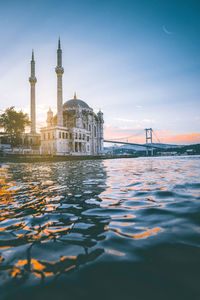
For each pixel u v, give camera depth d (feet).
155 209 14.80
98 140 368.07
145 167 68.64
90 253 8.50
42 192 23.65
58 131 255.91
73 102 338.75
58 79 268.41
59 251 8.82
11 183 32.32
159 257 7.84
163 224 11.60
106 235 10.36
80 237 10.26
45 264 7.80
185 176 35.73
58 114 265.54
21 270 7.45
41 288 6.34
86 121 331.36
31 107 285.84
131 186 26.13
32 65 290.15
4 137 225.76
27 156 173.06
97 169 62.90
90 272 7.07
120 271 7.02
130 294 5.78
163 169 55.62
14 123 221.05
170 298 5.50
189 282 6.21
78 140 284.41
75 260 7.98
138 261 7.63
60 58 269.85
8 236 10.78
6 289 6.37
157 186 25.38
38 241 10.01
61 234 10.79
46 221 13.10
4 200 19.83
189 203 16.15
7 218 14.01
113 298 5.63
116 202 17.60
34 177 42.01
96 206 16.44
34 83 288.51
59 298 5.78
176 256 7.84
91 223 12.37
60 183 31.04
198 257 7.69
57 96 267.18
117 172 49.70
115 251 8.55
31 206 17.20
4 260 8.21
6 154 161.68
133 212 14.29
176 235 9.91
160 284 6.19
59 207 16.55
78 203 17.70
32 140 279.49
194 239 9.36
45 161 178.91
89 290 6.09
